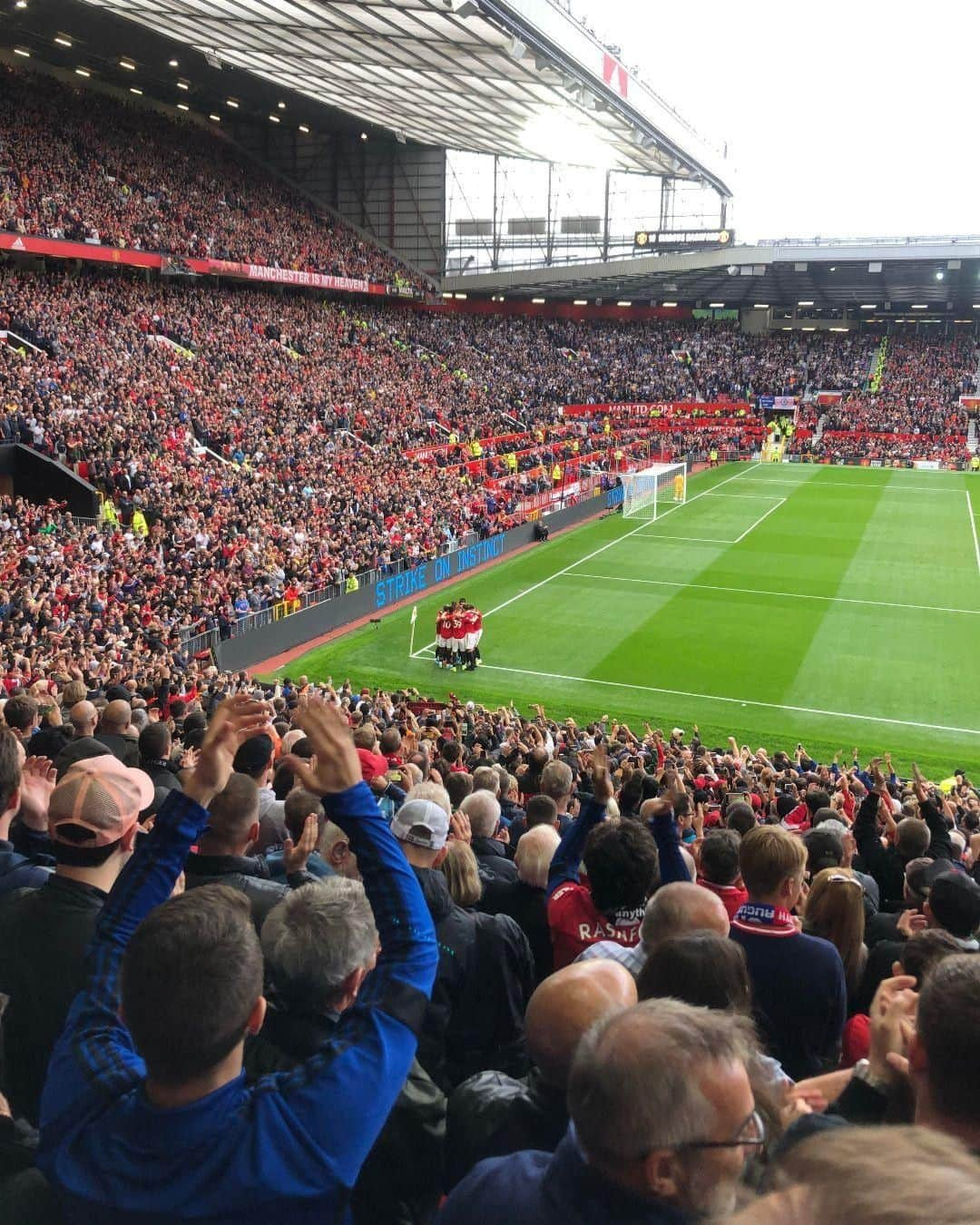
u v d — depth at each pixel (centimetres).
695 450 7969
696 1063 208
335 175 7894
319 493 4294
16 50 5397
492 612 3988
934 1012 244
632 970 445
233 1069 262
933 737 2758
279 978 343
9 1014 383
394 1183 359
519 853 642
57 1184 257
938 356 9131
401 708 2256
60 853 391
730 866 644
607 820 554
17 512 3059
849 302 9188
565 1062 307
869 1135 149
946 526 5581
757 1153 233
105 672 2056
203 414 4391
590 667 3344
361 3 3419
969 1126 235
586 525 5728
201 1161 246
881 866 993
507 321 8569
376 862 295
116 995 298
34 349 4091
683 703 3020
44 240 4656
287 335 5988
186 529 3400
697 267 7556
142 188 5741
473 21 3522
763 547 5088
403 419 5897
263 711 324
